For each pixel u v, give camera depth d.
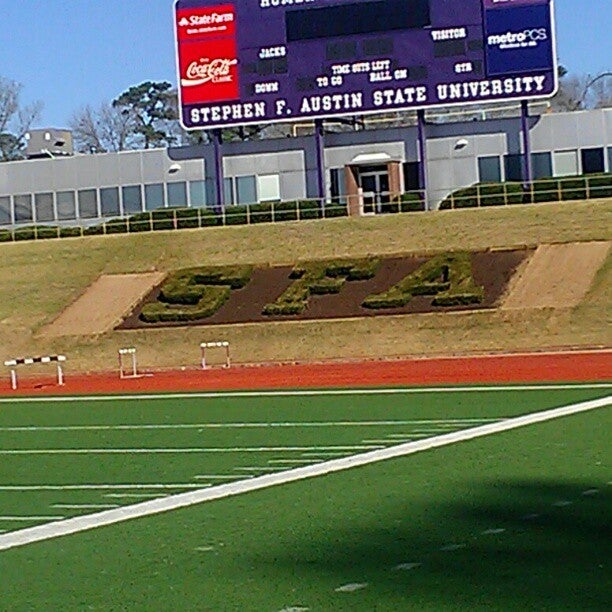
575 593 17.70
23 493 30.64
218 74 97.12
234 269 88.62
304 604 17.94
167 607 18.30
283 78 96.00
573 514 23.77
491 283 81.50
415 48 93.62
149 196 111.12
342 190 105.25
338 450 35.31
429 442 35.72
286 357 75.88
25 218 114.94
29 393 61.38
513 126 101.75
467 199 97.19
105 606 18.56
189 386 60.38
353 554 21.11
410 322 77.25
